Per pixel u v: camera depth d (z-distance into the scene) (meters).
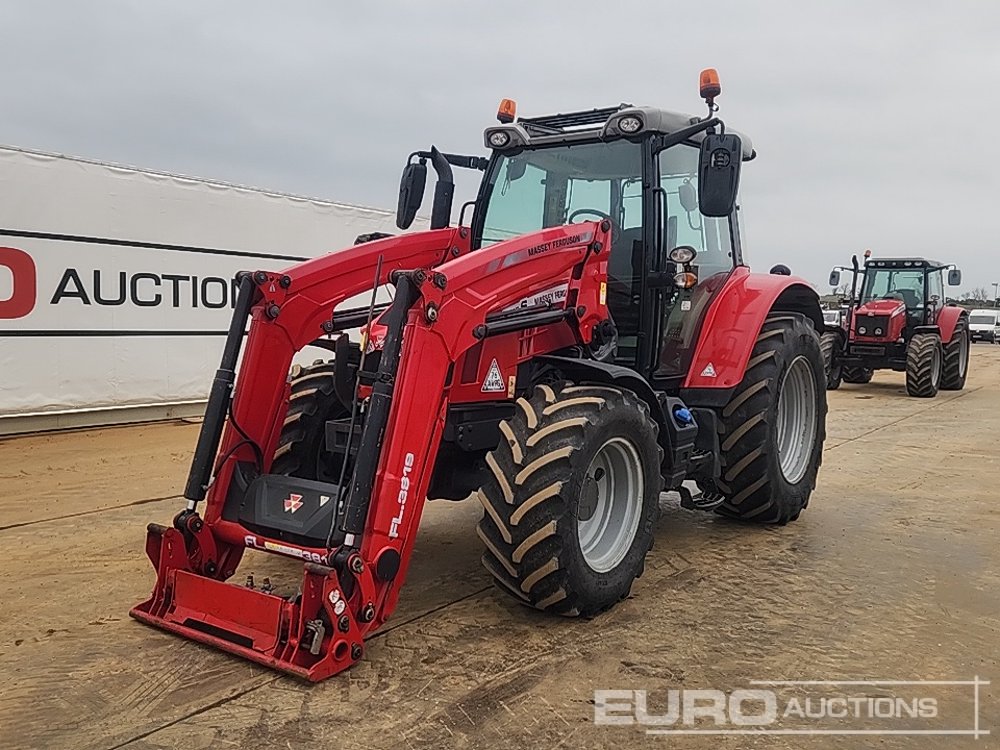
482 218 4.78
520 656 3.13
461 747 2.50
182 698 2.76
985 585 3.99
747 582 4.01
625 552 3.64
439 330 3.13
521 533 3.23
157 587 3.39
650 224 4.21
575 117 4.55
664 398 4.23
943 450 7.74
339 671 2.93
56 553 4.34
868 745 2.57
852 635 3.39
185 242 8.78
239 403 3.59
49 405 7.86
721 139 3.71
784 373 4.87
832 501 5.71
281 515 3.25
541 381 3.86
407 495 3.04
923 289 13.67
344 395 3.59
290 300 3.74
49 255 7.74
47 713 2.67
